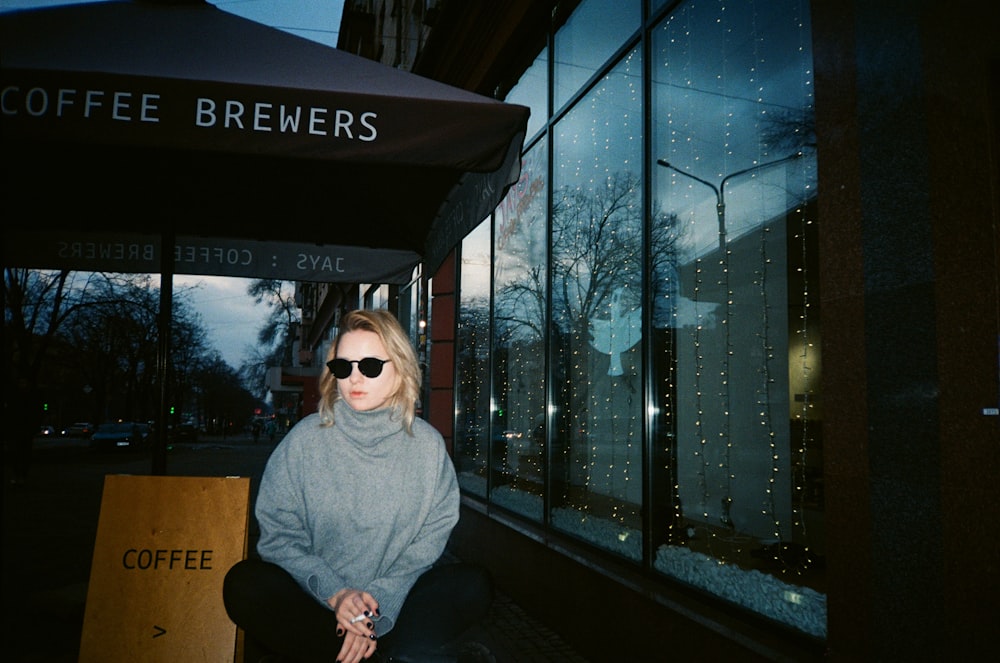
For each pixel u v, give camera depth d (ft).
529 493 18.70
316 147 8.43
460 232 14.11
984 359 6.42
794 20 10.34
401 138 8.64
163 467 11.44
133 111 7.99
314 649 6.59
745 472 10.71
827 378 7.93
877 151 7.43
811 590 9.05
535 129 20.08
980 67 6.64
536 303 19.11
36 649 12.84
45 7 9.81
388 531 7.23
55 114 7.84
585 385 15.97
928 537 6.59
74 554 23.12
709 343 11.73
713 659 9.54
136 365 133.80
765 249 10.62
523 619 15.98
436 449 7.63
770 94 10.76
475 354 24.56
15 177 13.82
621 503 14.01
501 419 21.33
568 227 17.42
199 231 16.07
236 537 9.65
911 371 6.88
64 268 17.43
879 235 7.35
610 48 15.79
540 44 19.97
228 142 8.19
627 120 14.85
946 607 6.40
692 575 11.15
